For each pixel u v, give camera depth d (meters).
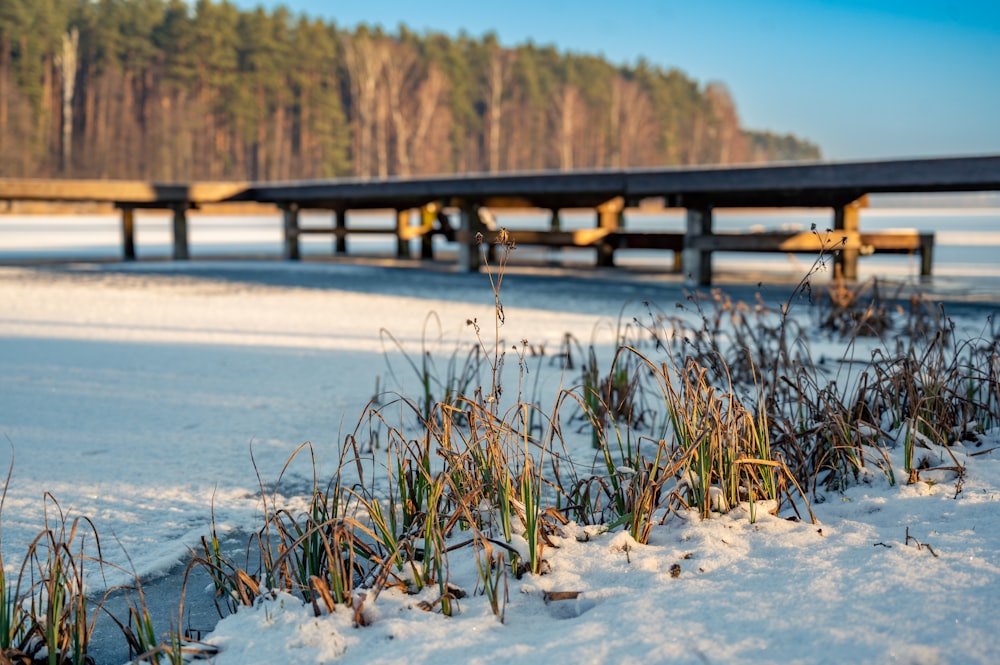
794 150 119.62
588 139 69.81
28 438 3.63
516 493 2.44
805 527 2.35
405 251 15.77
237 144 57.62
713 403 2.65
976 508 2.45
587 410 2.66
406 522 2.47
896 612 1.73
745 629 1.72
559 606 1.99
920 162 7.45
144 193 13.64
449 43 68.12
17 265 13.15
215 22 58.06
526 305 8.06
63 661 1.89
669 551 2.23
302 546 2.28
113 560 2.46
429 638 1.82
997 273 11.20
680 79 86.94
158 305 8.18
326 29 65.00
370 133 59.44
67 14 56.31
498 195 11.41
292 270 12.39
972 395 3.44
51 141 53.41
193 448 3.49
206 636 1.93
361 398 4.31
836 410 3.14
